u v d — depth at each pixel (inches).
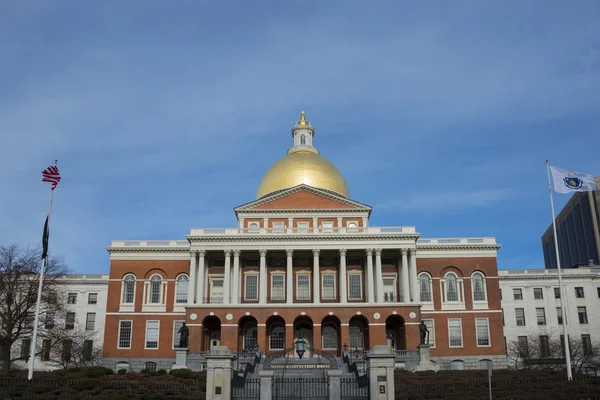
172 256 3484.3
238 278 3280.0
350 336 3282.5
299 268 3425.2
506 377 2068.2
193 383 1945.1
